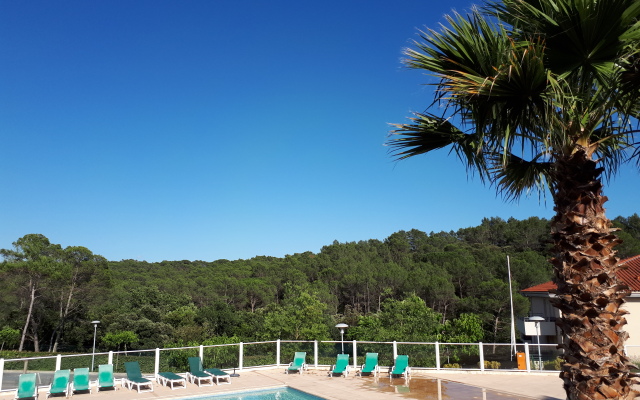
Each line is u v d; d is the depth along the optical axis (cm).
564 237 440
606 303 417
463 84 445
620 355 418
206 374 1328
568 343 435
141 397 1150
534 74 421
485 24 453
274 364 1619
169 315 4309
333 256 6769
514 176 645
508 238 6275
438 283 4150
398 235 8062
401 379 1343
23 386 1110
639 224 5141
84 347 4650
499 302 3500
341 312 5253
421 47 495
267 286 5644
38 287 4406
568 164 446
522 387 1174
